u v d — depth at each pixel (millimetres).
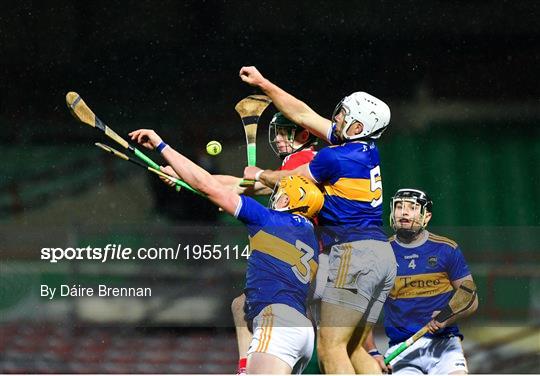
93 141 33312
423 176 32562
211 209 29828
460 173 32625
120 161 32625
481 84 33656
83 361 22625
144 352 23234
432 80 33906
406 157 32875
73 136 33375
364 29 33750
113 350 22906
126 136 33469
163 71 33938
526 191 32344
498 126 33219
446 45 34062
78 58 34250
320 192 16922
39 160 33094
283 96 18062
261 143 30266
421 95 33844
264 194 18891
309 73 33750
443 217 32312
